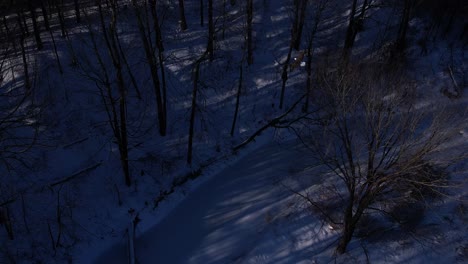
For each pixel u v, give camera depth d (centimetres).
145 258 2186
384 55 3083
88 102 2758
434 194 2252
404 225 2178
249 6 2978
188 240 2286
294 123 2909
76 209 2247
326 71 2802
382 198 2181
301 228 2247
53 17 3638
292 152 2752
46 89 2739
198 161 2664
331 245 2150
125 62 2673
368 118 1805
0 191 2170
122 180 2444
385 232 2169
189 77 3052
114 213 2312
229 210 2438
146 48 2405
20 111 2602
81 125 2628
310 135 2759
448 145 2308
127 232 2255
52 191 2269
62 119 2631
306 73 3086
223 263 2156
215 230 2328
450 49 3102
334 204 2309
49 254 2055
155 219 2369
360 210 1822
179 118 2850
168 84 2998
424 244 2108
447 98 2802
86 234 2184
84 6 3631
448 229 2159
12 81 2817
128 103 2834
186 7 3650
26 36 3234
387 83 2336
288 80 3112
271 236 2244
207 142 2762
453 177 2278
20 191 2200
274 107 3000
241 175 2655
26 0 3441
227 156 2747
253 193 2520
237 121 2920
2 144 2319
